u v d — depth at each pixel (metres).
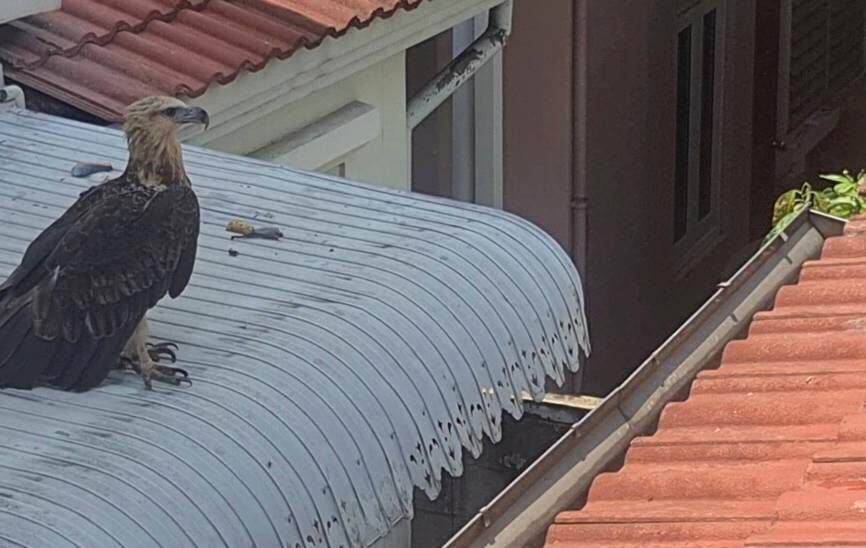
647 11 11.80
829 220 6.03
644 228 12.22
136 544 3.71
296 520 4.06
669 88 12.40
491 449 6.90
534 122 11.04
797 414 4.71
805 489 4.17
